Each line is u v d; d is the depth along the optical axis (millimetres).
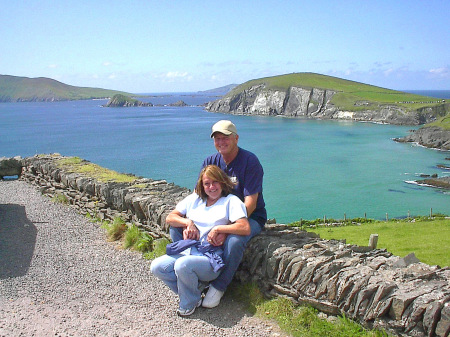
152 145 107250
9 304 5660
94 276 6648
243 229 5316
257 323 5039
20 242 8453
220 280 5406
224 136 5750
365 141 116312
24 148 102000
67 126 169875
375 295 4391
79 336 4785
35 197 12781
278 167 76438
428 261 20516
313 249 5395
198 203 5832
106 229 9250
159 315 5301
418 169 73438
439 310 3955
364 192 56906
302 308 5023
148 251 7707
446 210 47531
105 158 86875
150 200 8281
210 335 4785
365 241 26422
